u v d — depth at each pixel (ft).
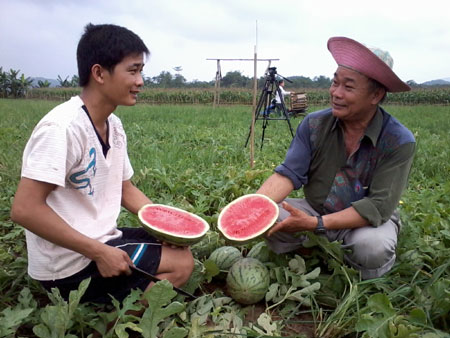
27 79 135.85
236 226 8.81
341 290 8.98
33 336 7.67
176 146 23.82
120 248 7.77
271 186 9.67
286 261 9.77
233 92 104.42
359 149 9.12
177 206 13.10
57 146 6.64
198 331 7.39
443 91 112.47
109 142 7.77
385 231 8.93
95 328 7.19
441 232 10.90
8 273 8.93
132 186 9.27
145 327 6.73
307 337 7.96
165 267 7.94
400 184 8.92
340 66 8.41
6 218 12.46
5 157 18.66
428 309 8.06
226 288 9.48
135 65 7.13
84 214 7.60
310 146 9.58
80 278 7.60
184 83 195.21
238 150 24.25
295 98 56.34
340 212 8.86
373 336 7.06
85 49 7.02
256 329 7.56
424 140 28.84
